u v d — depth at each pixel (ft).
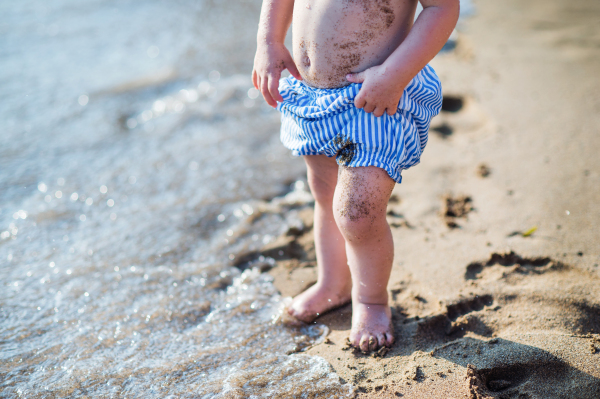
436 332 6.22
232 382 5.55
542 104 11.59
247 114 12.92
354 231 5.65
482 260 7.28
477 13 18.65
